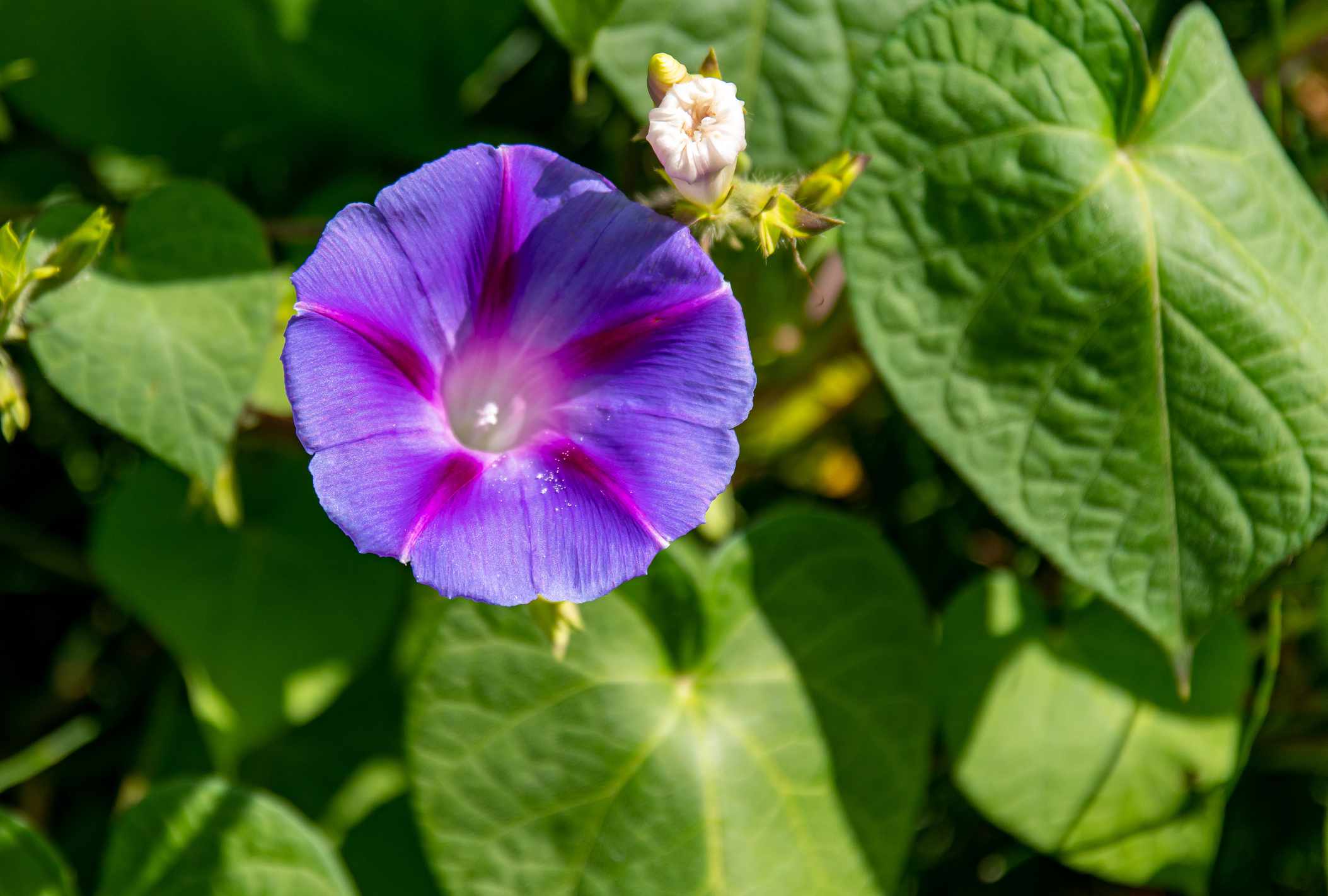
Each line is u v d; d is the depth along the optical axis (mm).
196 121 610
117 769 617
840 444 627
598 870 561
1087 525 550
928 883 623
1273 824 625
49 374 540
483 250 518
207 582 585
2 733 615
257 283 548
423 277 515
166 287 548
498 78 620
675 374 516
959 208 547
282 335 573
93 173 614
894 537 630
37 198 609
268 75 605
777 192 523
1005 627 583
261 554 588
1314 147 618
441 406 525
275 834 565
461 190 513
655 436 515
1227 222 552
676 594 564
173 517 588
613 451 517
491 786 559
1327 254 562
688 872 562
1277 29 588
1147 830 583
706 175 519
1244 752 579
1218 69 559
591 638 562
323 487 502
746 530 570
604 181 517
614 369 520
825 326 600
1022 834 577
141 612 582
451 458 517
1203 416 549
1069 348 549
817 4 560
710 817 562
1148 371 549
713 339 515
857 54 562
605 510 513
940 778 619
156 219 550
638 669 564
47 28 595
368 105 609
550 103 625
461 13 602
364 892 588
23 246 528
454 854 559
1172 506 550
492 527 511
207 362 546
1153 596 550
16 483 619
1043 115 547
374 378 508
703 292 516
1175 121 553
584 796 561
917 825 591
